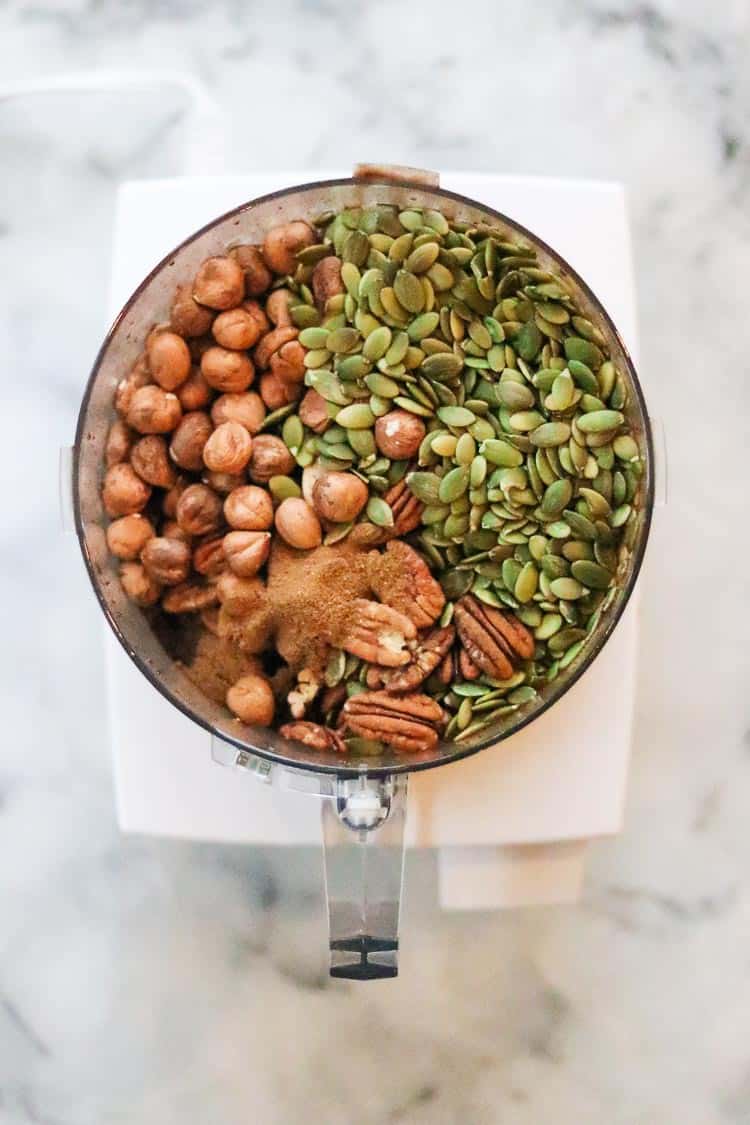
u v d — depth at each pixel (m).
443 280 0.65
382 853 0.68
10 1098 0.86
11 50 0.86
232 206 0.72
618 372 0.64
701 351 0.86
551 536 0.65
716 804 0.87
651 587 0.86
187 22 0.86
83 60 0.86
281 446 0.65
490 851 0.78
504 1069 0.86
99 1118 0.86
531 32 0.86
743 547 0.86
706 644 0.86
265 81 0.86
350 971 0.67
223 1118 0.86
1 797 0.87
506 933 0.86
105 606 0.62
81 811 0.87
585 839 0.77
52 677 0.86
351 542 0.65
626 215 0.72
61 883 0.87
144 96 0.86
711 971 0.87
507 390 0.64
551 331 0.65
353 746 0.64
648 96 0.86
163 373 0.65
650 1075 0.86
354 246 0.65
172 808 0.72
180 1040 0.87
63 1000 0.87
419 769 0.62
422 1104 0.86
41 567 0.85
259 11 0.86
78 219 0.86
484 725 0.64
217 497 0.65
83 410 0.63
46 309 0.85
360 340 0.65
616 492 0.65
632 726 0.86
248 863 0.87
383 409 0.65
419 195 0.64
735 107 0.86
